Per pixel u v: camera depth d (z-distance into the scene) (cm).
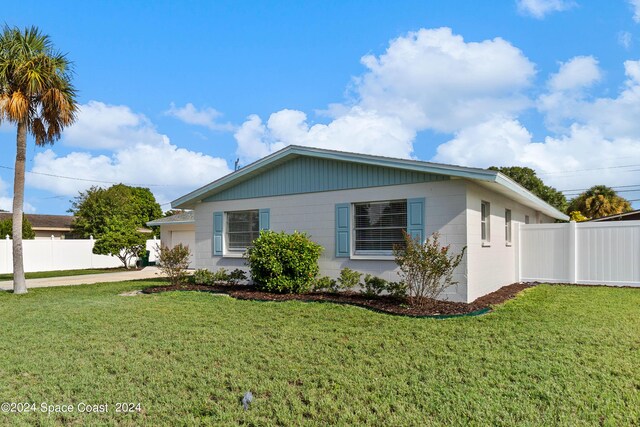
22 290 1241
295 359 519
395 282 970
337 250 1067
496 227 1136
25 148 1263
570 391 412
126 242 2342
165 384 445
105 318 774
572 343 575
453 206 904
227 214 1325
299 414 372
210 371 481
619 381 438
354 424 354
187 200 1341
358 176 1040
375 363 499
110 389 432
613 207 3272
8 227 2447
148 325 712
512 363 493
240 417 370
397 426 350
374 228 1024
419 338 605
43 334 657
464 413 369
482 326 677
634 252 1241
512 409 376
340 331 655
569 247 1326
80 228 3291
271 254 1045
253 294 1046
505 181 908
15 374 480
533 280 1376
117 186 3984
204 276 1283
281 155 1145
